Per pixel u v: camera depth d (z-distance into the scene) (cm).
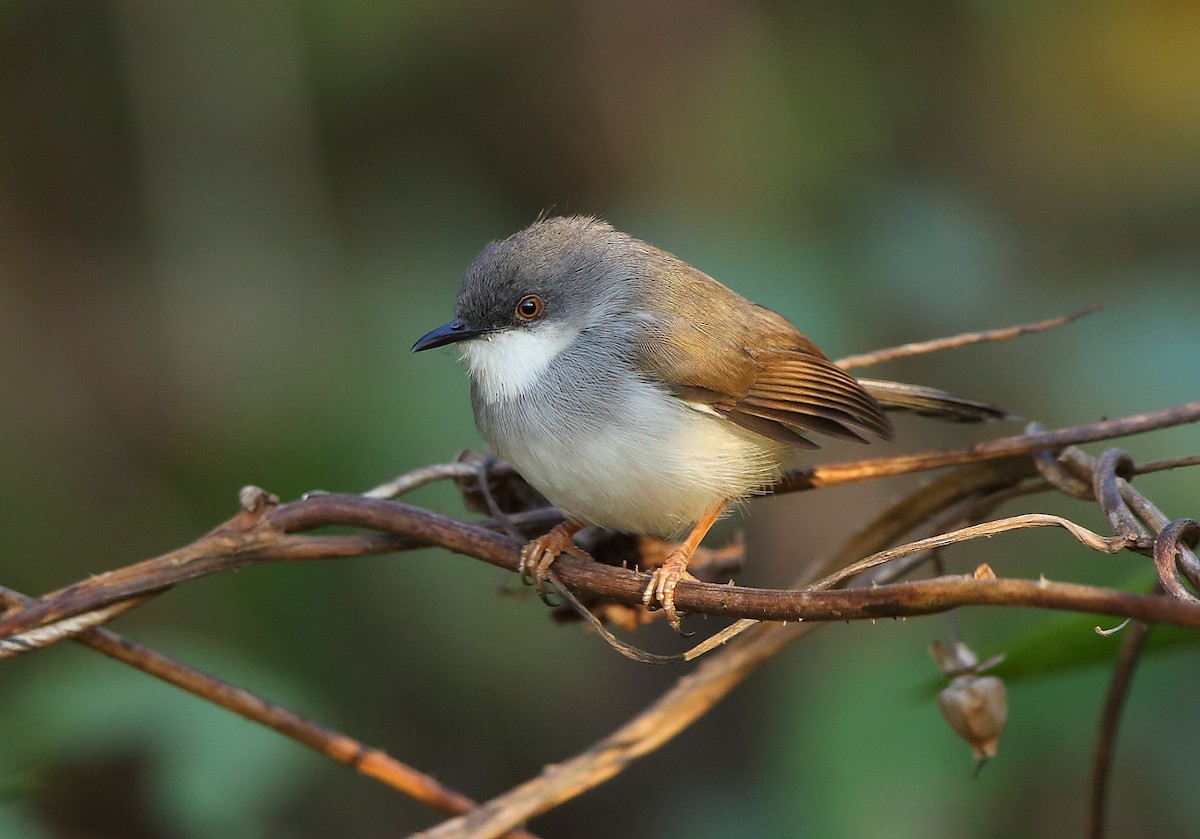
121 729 872
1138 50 1238
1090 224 1239
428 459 1008
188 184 1203
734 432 737
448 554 1098
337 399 1065
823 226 1117
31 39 1280
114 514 1173
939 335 1083
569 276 760
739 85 1165
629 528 725
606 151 1198
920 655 890
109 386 1209
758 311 791
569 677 1171
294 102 1206
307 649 1106
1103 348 1029
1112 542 456
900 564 607
